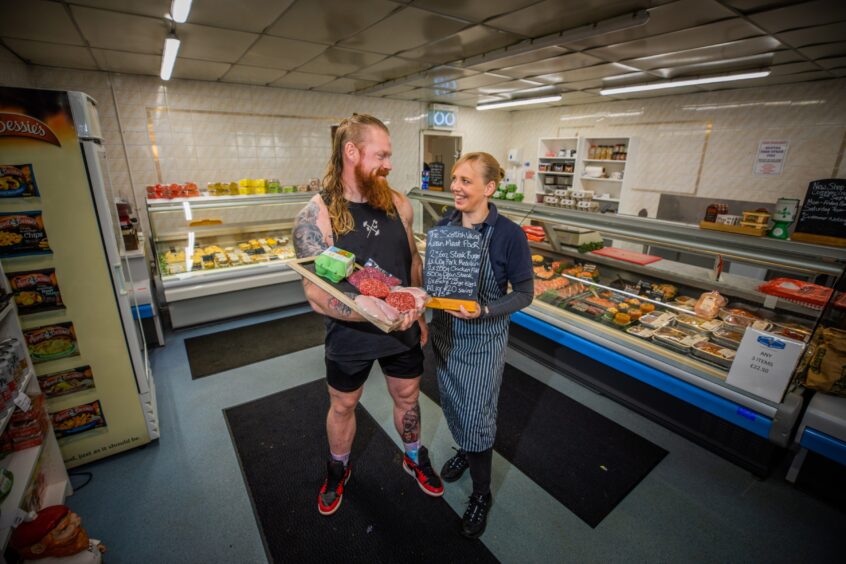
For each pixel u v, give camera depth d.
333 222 1.45
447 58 3.88
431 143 8.23
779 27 2.81
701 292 2.73
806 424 1.79
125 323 2.10
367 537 1.75
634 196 6.59
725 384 2.01
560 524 1.81
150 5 2.39
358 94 5.96
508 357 3.35
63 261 1.90
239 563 1.64
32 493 1.70
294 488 2.02
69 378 2.03
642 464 2.17
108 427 2.18
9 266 1.80
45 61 3.71
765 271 3.08
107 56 3.55
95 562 1.50
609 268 3.16
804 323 2.25
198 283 3.75
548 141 7.80
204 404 2.73
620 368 2.45
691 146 5.85
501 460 2.20
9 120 1.67
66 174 1.82
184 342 3.69
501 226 1.53
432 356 3.40
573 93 5.88
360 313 1.18
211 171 5.03
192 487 2.03
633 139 6.35
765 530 1.79
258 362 3.32
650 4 2.48
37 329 1.91
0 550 1.27
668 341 2.32
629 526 1.81
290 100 5.42
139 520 1.84
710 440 2.26
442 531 1.78
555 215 2.78
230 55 3.62
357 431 2.43
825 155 4.74
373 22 2.82
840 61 3.74
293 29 2.93
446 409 1.75
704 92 5.60
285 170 5.58
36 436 1.71
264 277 4.04
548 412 2.62
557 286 3.12
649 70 4.33
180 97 4.66
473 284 1.49
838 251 1.70
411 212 1.69
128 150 4.49
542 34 3.15
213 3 2.40
